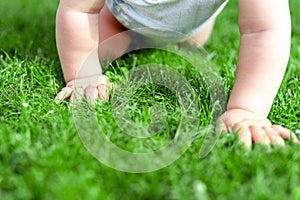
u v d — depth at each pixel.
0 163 0.55
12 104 0.69
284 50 0.66
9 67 0.79
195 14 0.77
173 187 0.51
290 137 0.61
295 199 0.50
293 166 0.55
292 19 1.11
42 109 0.68
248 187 0.51
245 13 0.67
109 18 0.84
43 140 0.59
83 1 0.71
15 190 0.51
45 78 0.79
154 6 0.75
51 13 1.17
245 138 0.60
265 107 0.66
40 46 0.93
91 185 0.51
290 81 0.79
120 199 0.50
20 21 1.10
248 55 0.67
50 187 0.50
